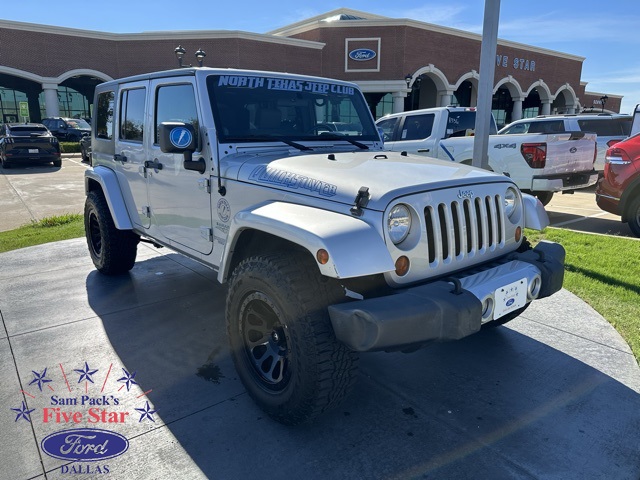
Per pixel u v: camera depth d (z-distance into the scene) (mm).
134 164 4328
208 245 3473
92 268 5559
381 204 2363
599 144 12078
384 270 2285
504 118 43656
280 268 2475
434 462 2428
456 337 2328
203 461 2434
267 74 3635
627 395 2990
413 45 30219
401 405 2912
